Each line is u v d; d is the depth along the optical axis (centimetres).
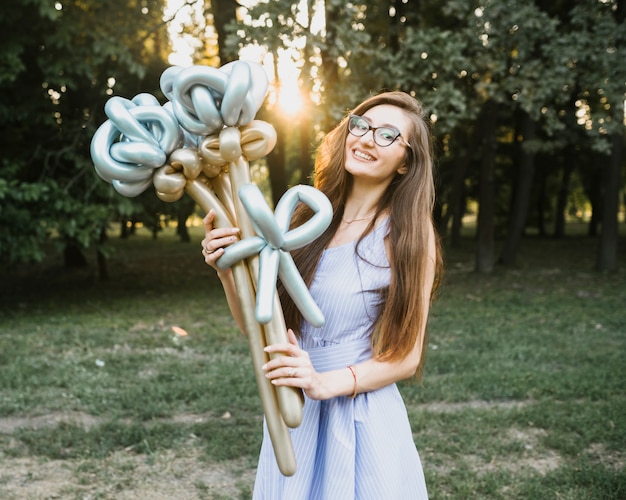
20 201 803
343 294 160
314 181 187
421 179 165
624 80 894
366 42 762
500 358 589
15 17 727
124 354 609
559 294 1005
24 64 822
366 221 169
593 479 335
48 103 823
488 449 374
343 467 155
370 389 156
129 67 811
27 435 395
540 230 2594
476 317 802
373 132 162
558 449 381
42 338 675
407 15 1030
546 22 854
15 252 801
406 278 157
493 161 1285
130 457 372
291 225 179
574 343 653
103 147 137
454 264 1489
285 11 739
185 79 129
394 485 157
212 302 934
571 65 925
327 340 163
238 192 135
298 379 137
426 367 553
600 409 436
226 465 362
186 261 1593
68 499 323
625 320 779
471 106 945
